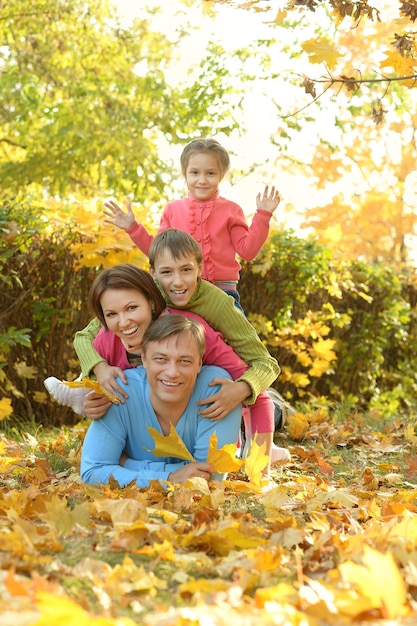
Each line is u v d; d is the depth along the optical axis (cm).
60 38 1290
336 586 196
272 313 700
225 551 235
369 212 1442
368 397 802
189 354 309
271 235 703
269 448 372
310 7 371
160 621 168
